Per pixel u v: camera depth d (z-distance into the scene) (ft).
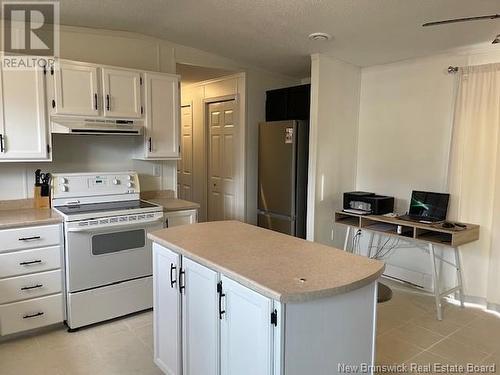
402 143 13.28
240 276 5.30
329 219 13.84
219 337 5.92
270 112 15.92
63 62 9.78
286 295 4.63
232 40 12.06
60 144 10.93
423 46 11.43
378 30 10.19
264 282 5.03
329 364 5.27
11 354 8.53
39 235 9.00
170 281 7.15
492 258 11.00
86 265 9.49
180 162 20.10
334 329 5.24
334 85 13.39
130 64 11.74
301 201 14.40
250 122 15.81
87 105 10.18
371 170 14.29
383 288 7.52
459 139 11.46
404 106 13.16
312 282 5.06
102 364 8.21
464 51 11.58
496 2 8.12
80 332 9.54
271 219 15.12
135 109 11.05
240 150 16.02
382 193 13.97
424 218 11.75
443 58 12.08
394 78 13.42
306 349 4.98
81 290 9.49
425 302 11.71
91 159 11.51
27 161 9.55
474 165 11.18
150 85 11.30
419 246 12.87
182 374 7.02
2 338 9.06
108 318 9.96
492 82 10.78
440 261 12.28
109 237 9.80
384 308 11.27
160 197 12.88
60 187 10.39
